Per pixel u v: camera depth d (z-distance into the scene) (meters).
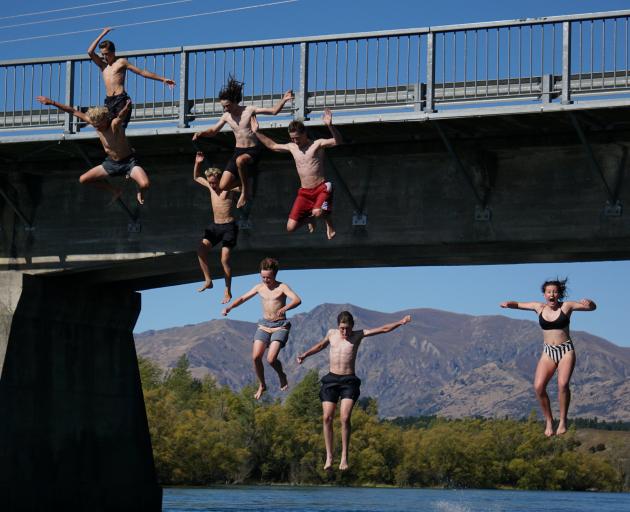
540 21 29.98
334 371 24.14
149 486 43.78
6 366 38.78
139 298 44.47
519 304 22.28
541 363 21.97
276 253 36.75
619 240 32.19
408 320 24.30
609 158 32.06
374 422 173.88
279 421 148.62
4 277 39.72
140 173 24.64
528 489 186.50
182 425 123.75
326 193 23.91
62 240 39.22
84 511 40.81
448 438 182.00
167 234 37.72
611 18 29.52
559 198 32.62
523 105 29.81
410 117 30.95
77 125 34.88
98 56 25.92
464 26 30.73
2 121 35.84
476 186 33.53
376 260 37.59
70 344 41.44
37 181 39.66
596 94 29.92
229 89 24.25
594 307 21.81
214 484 129.12
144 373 138.62
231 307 24.38
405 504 87.31
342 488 140.38
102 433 42.16
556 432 21.78
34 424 39.41
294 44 32.31
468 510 83.38
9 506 38.00
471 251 34.88
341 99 32.12
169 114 34.09
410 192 34.41
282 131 32.41
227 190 24.66
